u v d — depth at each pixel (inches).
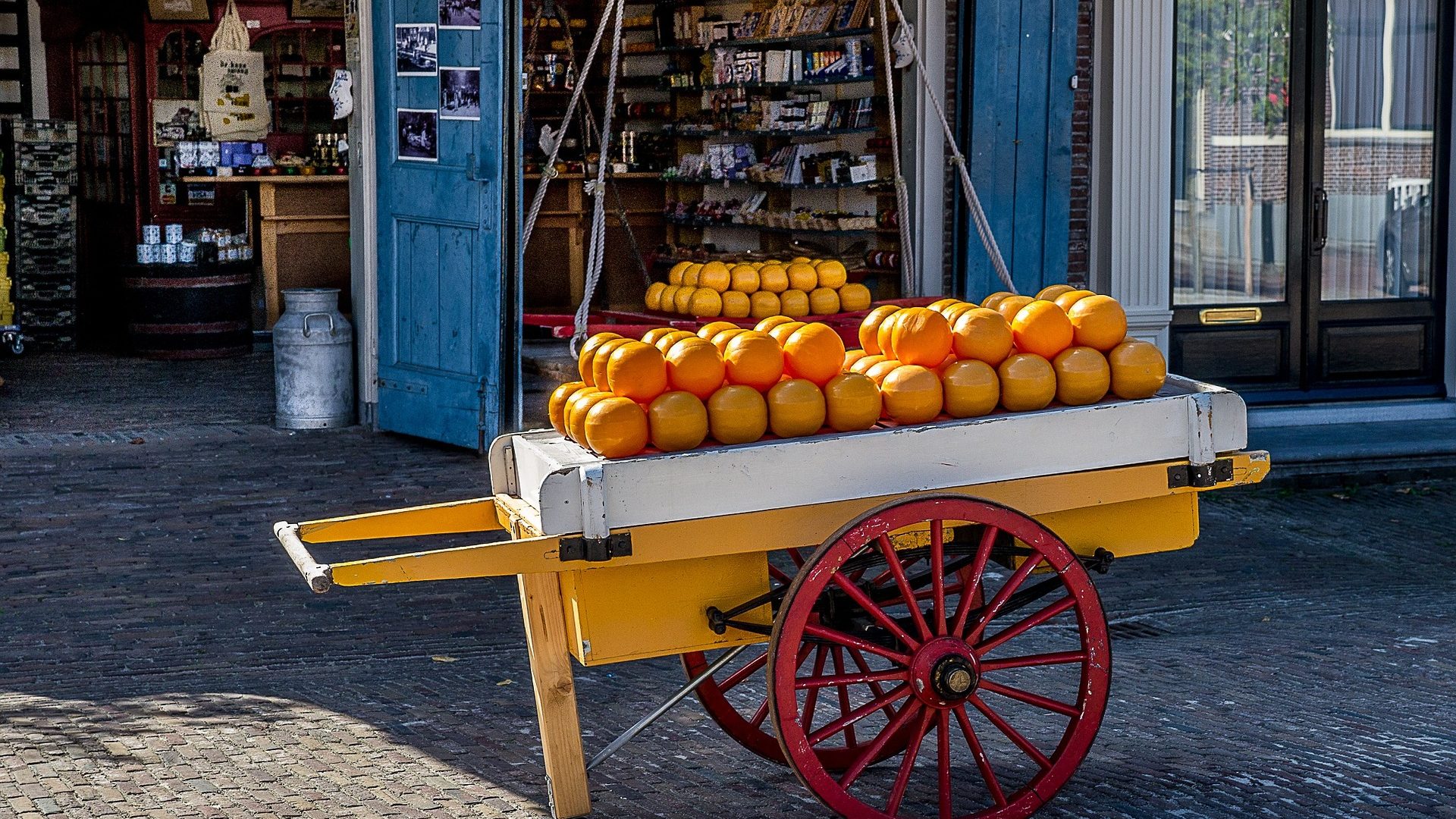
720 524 140.9
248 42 587.5
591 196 528.1
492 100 350.6
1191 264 391.9
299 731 185.9
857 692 204.5
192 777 168.1
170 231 527.8
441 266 368.2
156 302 523.2
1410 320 401.1
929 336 151.4
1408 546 292.4
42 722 189.0
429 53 363.3
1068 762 148.5
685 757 176.9
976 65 350.0
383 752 177.9
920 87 359.6
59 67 570.9
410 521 159.5
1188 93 386.9
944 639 142.6
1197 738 180.9
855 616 154.0
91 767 171.9
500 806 159.2
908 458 146.9
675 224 525.3
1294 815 153.7
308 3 592.4
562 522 136.1
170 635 231.8
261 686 206.2
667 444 141.5
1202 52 386.6
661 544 138.9
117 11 572.1
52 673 212.4
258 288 578.2
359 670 214.7
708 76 497.7
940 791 145.6
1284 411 387.9
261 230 557.3
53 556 276.5
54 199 541.6
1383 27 395.9
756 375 145.7
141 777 168.4
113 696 201.0
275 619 241.1
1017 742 148.8
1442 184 400.2
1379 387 400.8
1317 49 390.6
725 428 143.4
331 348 397.7
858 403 147.0
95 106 576.4
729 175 478.0
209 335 528.7
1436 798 158.6
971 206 295.6
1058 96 357.1
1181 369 387.5
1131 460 155.3
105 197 581.6
